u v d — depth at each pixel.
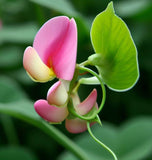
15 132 0.48
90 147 0.39
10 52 0.56
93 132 0.40
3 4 0.62
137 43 0.55
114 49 0.25
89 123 0.26
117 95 0.52
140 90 0.54
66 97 0.25
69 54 0.24
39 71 0.25
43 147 0.50
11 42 0.49
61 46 0.25
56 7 0.35
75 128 0.26
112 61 0.26
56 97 0.25
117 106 0.52
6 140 0.50
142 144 0.39
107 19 0.25
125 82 0.26
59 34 0.25
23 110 0.30
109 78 0.26
